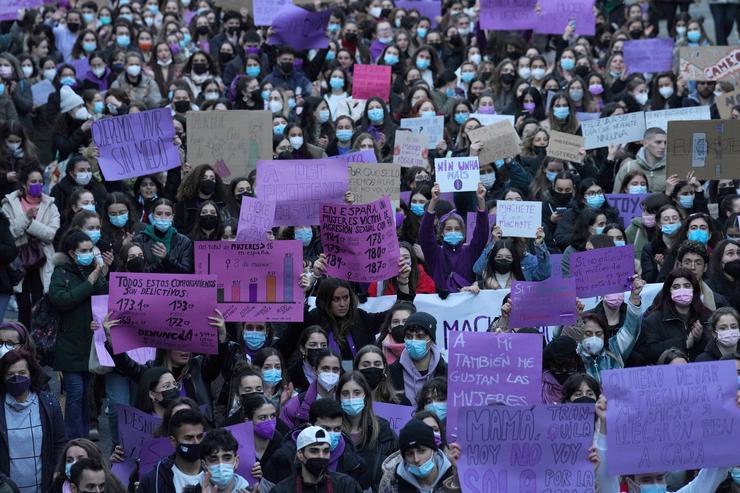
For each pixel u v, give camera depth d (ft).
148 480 83.46
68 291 108.68
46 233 132.67
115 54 184.24
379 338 106.83
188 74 188.75
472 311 118.11
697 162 145.79
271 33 186.19
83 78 181.98
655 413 80.48
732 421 81.05
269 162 124.16
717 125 145.28
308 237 126.41
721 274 116.78
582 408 79.36
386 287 118.11
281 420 94.32
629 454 80.23
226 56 195.42
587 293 109.70
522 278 120.37
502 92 184.85
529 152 160.35
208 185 131.95
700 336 107.96
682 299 107.76
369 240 111.24
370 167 130.41
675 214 126.31
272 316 105.70
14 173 136.87
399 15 218.59
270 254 105.81
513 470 79.30
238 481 82.48
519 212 124.06
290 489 80.89
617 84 193.47
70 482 82.53
